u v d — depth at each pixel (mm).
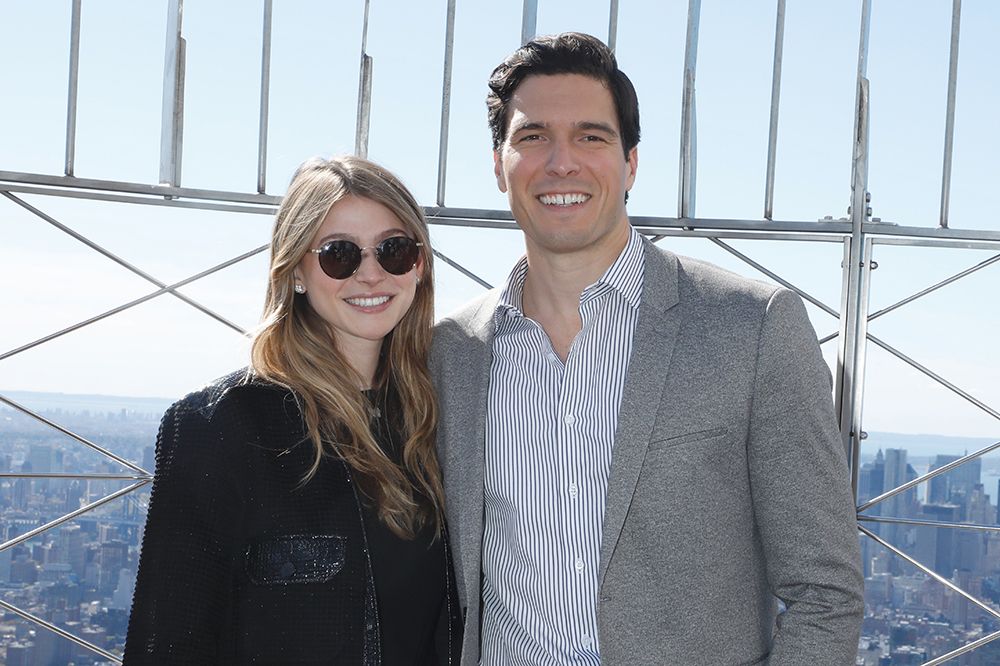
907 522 3279
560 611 2014
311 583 2006
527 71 2215
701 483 1946
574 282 2166
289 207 2225
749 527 2002
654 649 1933
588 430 2043
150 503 2012
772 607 2090
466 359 2232
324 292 2201
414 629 2131
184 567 1961
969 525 3234
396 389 2307
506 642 2070
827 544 1912
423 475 2219
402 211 2238
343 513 2068
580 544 2012
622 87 2225
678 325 2033
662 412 1967
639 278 2129
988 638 3205
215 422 2037
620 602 1948
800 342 1975
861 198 3252
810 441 1930
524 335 2162
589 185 2123
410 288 2258
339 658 1999
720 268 2162
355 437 2125
